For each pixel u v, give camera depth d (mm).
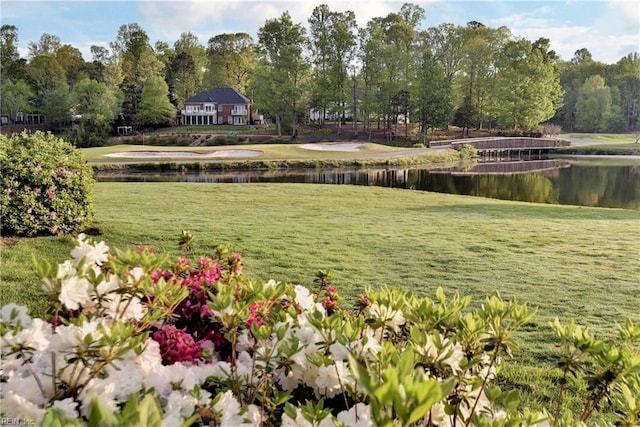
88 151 28375
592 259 6406
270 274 5402
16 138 6523
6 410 994
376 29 42156
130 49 60531
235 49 60844
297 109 43625
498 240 7512
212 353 1667
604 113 51875
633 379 1421
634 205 15406
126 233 6941
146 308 1463
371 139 42406
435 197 13656
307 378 1385
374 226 8578
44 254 5484
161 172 23141
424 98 39531
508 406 1223
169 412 1084
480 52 44031
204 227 7844
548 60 44562
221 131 46625
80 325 1177
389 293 1571
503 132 45625
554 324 1539
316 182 20141
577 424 1245
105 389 1109
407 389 659
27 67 49219
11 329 1215
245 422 1147
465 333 1392
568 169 27031
